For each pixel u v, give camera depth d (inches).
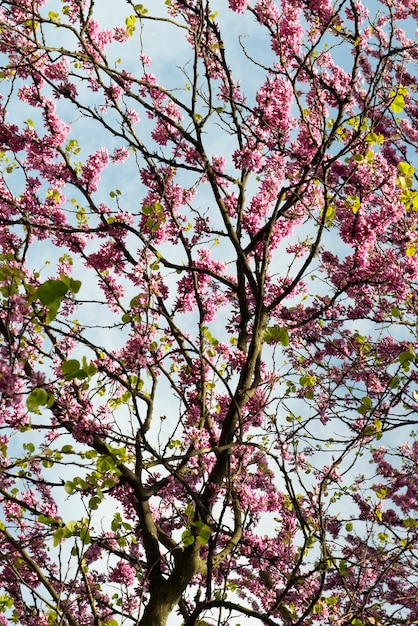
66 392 211.9
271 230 241.1
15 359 135.4
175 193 265.0
